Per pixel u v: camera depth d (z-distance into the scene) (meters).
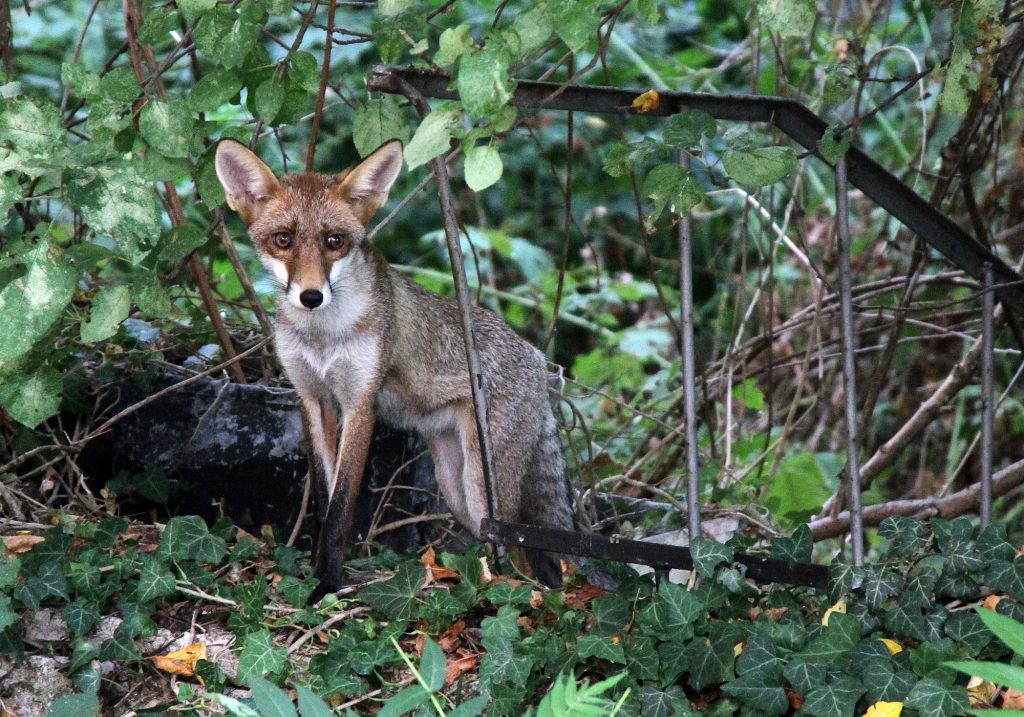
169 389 9.72
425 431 10.48
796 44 13.52
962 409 13.88
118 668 7.82
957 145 10.82
